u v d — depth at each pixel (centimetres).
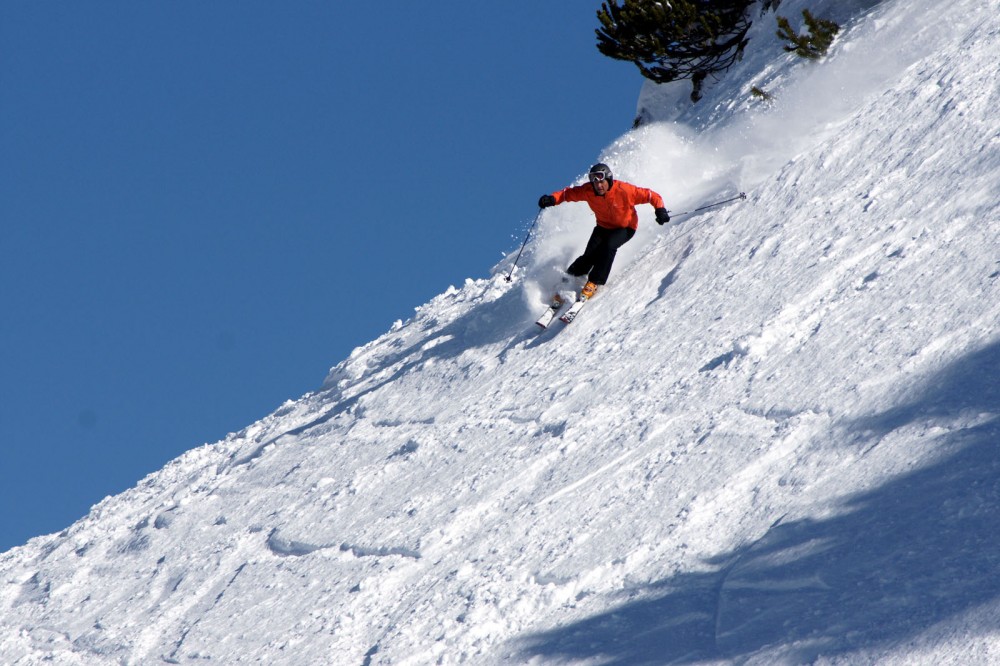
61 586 3450
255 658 2250
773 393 2111
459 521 2398
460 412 3123
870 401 1872
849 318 2241
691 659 1459
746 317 2550
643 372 2625
